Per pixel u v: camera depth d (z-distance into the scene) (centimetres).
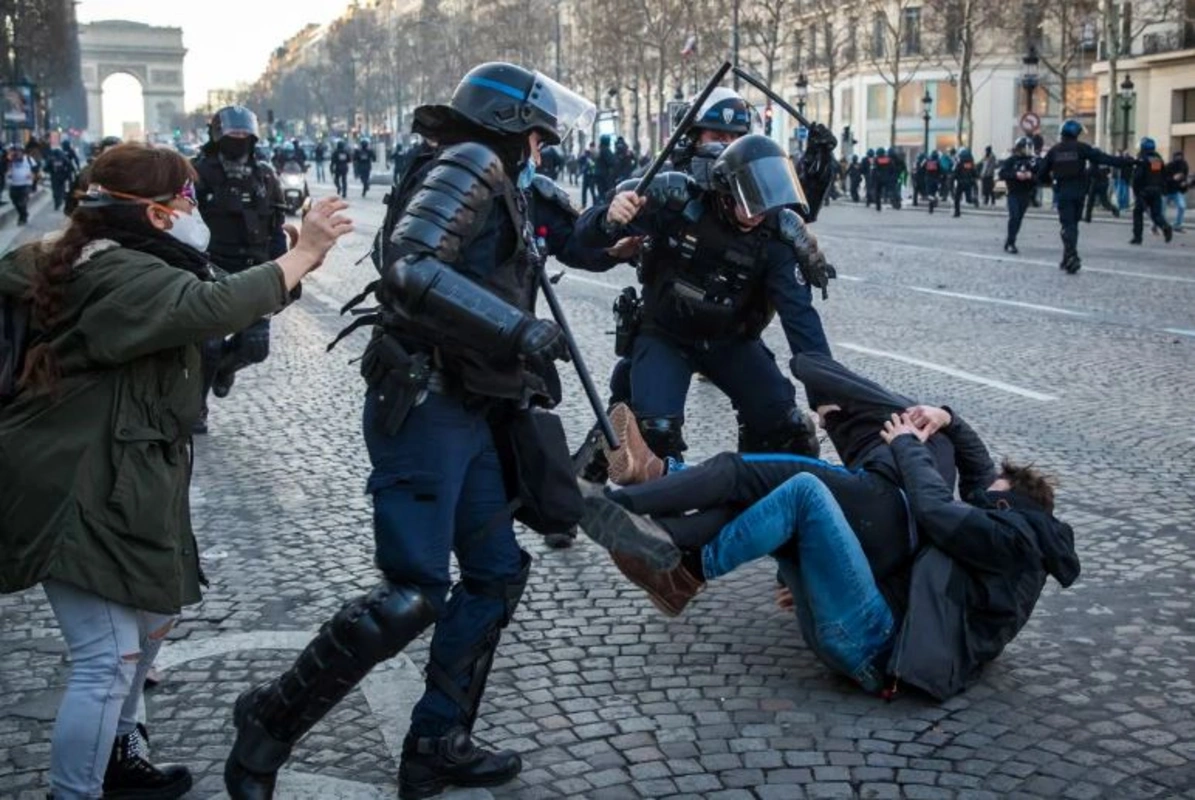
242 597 550
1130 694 445
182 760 401
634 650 486
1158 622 510
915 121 6356
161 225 334
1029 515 445
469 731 381
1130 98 4147
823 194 644
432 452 347
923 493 442
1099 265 1916
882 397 496
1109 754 401
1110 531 625
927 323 1327
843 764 396
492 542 369
